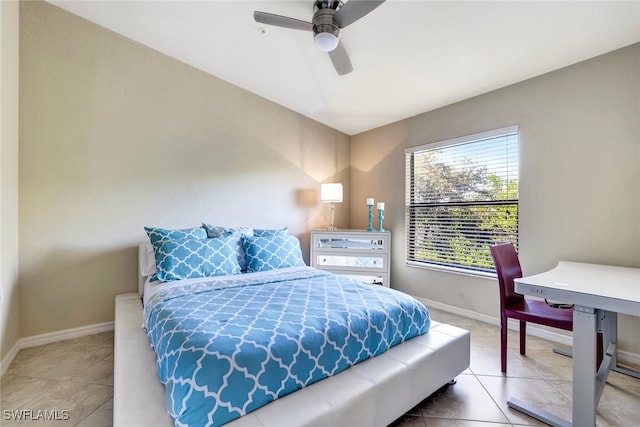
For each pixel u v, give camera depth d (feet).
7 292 6.84
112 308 8.94
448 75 8.82
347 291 6.48
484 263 9.64
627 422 5.04
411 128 12.02
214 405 3.47
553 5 5.88
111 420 5.06
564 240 7.83
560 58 7.51
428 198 11.43
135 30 8.78
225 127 11.02
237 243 9.31
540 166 8.28
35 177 7.86
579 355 4.70
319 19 6.17
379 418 4.44
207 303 5.61
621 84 6.95
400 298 6.15
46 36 7.97
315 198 13.50
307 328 4.58
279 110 12.38
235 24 8.04
